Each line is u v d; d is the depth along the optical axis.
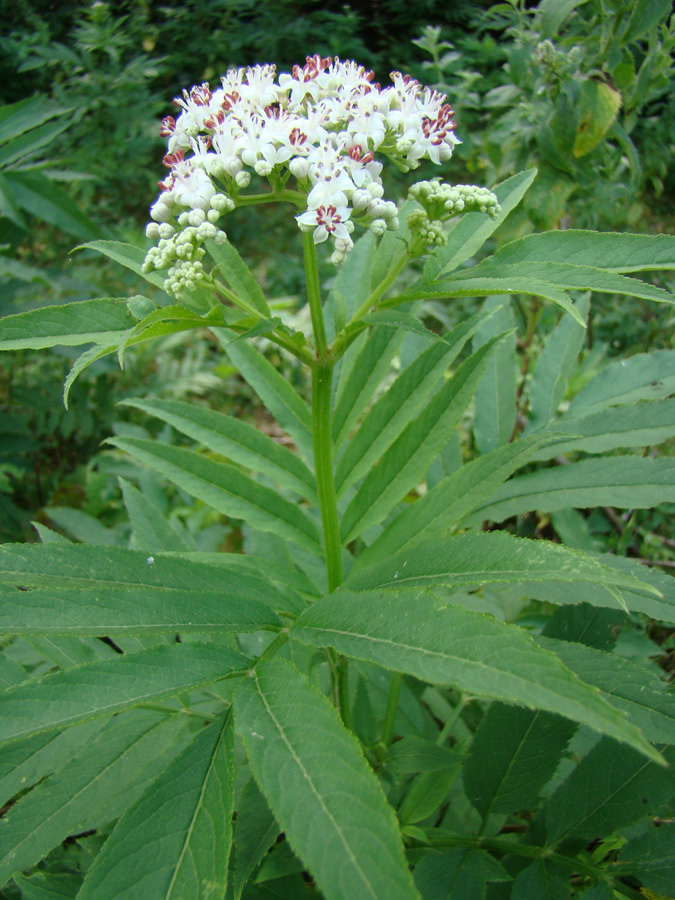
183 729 0.24
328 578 0.25
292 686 0.15
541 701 0.13
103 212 0.96
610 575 0.14
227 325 0.20
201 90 0.23
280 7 1.23
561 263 0.19
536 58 0.40
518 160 0.43
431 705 0.30
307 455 0.27
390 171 1.07
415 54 1.22
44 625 0.16
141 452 0.27
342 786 0.13
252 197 0.23
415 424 0.24
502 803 0.22
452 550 0.17
